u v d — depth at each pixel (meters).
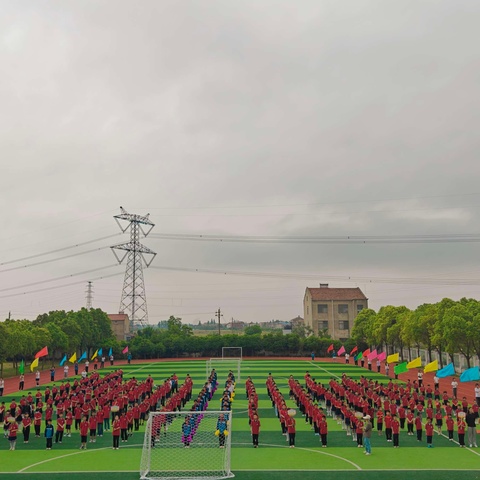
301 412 51.34
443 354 101.12
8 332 84.06
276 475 28.92
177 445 36.81
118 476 29.06
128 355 122.12
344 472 29.44
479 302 77.44
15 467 31.08
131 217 149.50
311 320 162.38
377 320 112.25
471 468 30.17
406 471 29.55
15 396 65.56
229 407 42.84
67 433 41.00
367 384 57.78
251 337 142.50
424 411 47.41
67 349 109.69
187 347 142.12
